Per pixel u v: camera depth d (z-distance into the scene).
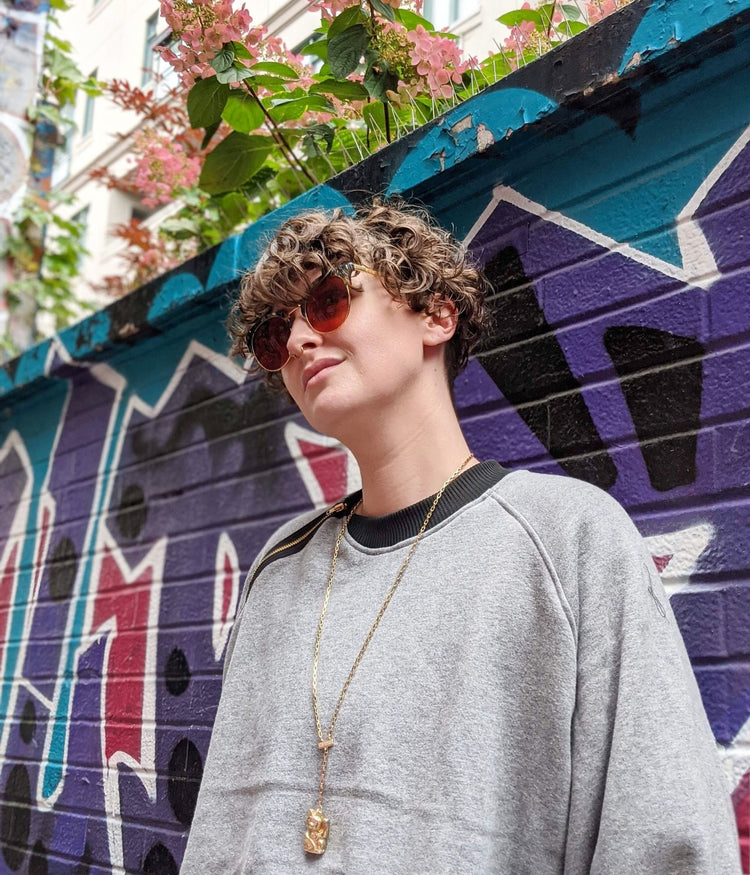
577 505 1.20
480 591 1.19
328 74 2.46
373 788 1.15
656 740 1.00
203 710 2.46
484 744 1.11
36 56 4.57
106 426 3.27
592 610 1.12
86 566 3.17
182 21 2.27
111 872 2.60
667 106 1.69
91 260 5.15
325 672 1.27
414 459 1.39
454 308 1.48
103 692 2.88
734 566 1.42
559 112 1.76
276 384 1.77
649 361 1.63
